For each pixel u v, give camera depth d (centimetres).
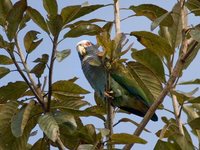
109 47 769
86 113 835
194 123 821
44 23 770
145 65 845
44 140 833
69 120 737
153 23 734
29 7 768
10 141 793
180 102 823
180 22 829
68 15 793
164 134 859
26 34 816
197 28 754
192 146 790
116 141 709
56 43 756
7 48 787
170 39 872
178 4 826
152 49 838
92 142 778
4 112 773
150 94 834
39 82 783
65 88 831
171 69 839
